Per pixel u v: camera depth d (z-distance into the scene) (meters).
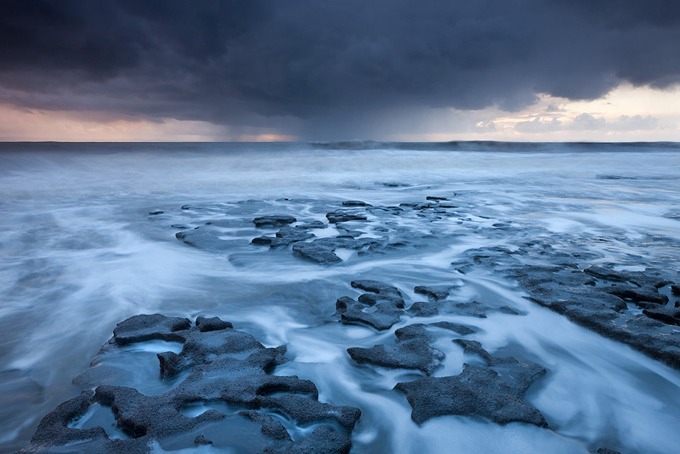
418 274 5.23
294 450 2.11
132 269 5.49
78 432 2.25
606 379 2.97
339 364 3.17
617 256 5.87
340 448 2.16
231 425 2.29
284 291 4.70
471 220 8.72
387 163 24.36
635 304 4.19
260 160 25.02
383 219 8.73
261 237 6.85
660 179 17.94
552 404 2.68
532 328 3.73
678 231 7.70
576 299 4.13
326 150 39.97
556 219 8.86
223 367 2.88
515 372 2.94
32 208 10.45
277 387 2.71
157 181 16.91
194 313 4.12
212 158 26.62
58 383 2.94
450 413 2.47
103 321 3.97
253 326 3.83
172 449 2.12
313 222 8.30
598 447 2.29
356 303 4.16
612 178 18.59
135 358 3.21
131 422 2.33
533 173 20.70
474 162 26.14
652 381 2.95
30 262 5.80
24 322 3.94
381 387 2.85
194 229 7.73
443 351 3.27
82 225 8.35
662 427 2.47
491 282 4.87
